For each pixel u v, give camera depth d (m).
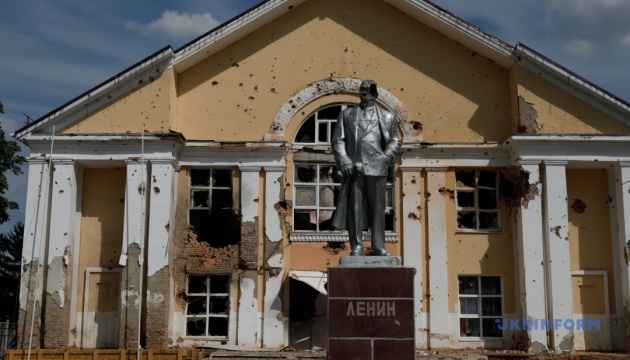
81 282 23.42
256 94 24.52
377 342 13.47
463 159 24.25
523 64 23.88
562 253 22.80
